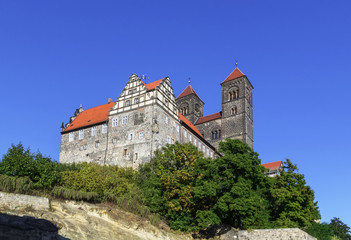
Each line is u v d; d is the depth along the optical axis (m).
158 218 49.34
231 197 49.12
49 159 47.72
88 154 77.88
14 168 42.34
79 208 42.50
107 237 38.44
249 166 51.56
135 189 54.28
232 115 108.06
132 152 72.00
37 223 25.17
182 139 80.31
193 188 51.78
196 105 118.81
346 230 85.88
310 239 46.38
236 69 115.25
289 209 54.84
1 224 22.98
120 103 78.06
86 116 86.38
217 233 51.28
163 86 76.88
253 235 48.69
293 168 58.84
